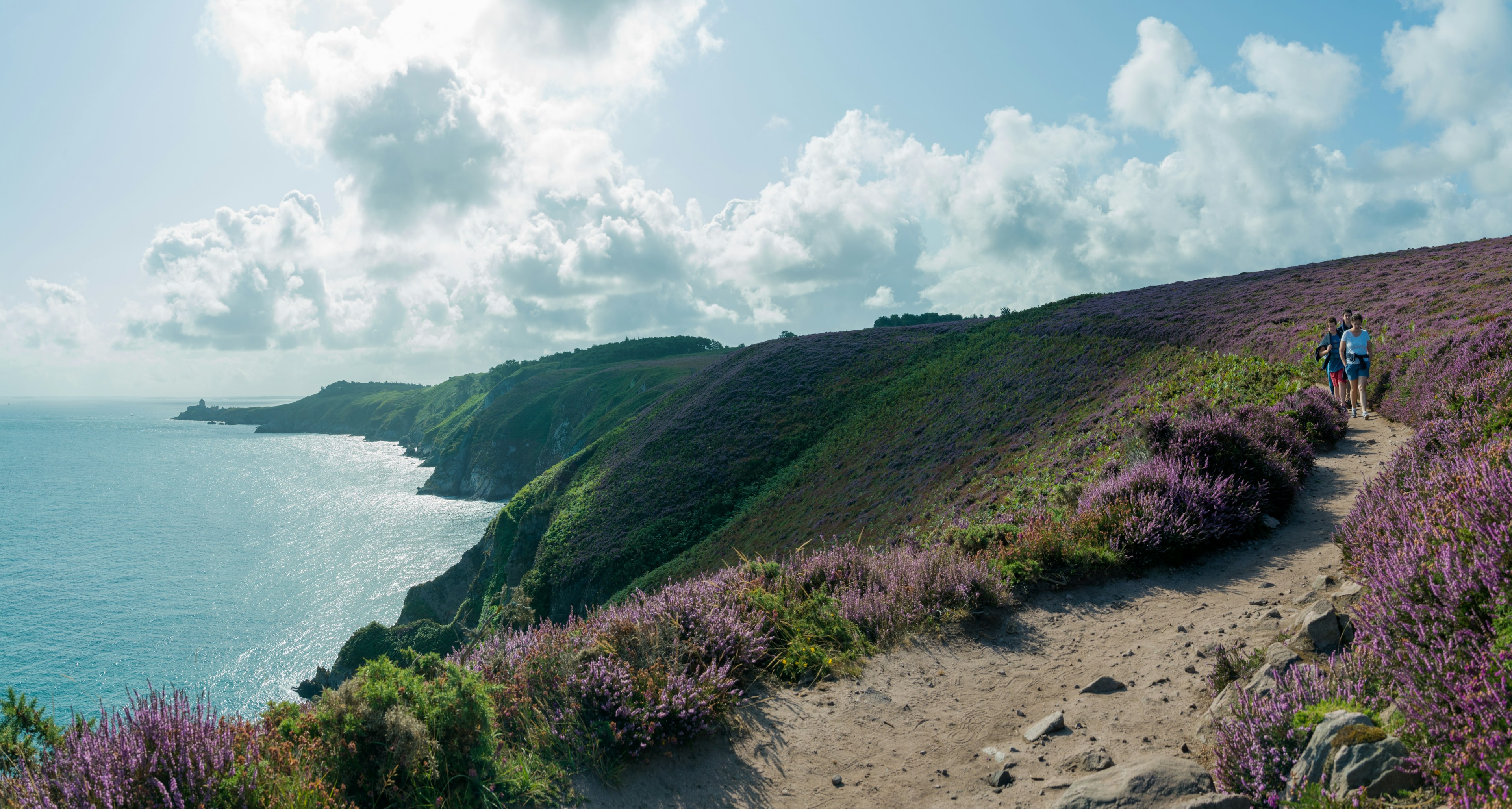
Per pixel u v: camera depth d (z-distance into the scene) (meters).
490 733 4.27
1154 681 5.28
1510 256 27.70
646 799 4.33
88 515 127.38
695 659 5.82
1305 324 25.69
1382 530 6.00
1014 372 42.84
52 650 59.59
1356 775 3.03
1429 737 3.02
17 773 3.29
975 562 7.84
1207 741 4.19
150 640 62.62
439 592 69.38
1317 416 14.17
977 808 4.05
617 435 74.75
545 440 128.00
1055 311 54.28
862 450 47.19
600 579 50.00
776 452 54.62
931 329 69.00
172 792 3.13
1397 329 20.94
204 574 85.69
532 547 61.97
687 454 59.47
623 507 56.47
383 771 3.77
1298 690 3.85
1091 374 35.22
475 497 131.88
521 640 5.85
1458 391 11.26
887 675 6.00
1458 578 3.64
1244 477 9.29
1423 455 7.78
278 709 4.27
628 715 4.75
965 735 4.95
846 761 4.75
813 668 6.18
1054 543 8.00
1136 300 47.41
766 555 37.41
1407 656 3.60
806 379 64.19
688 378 92.06
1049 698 5.36
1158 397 24.34
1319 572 6.98
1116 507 8.63
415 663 4.73
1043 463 24.88
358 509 127.81
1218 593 7.00
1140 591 7.38
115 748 3.24
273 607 72.88
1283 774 3.41
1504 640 3.16
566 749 4.57
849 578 7.75
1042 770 4.31
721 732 5.16
